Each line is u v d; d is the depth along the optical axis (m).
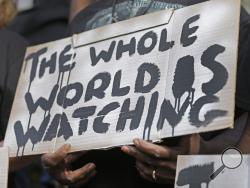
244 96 1.82
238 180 1.63
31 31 3.58
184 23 1.83
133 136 1.80
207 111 1.68
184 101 1.74
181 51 1.81
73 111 1.98
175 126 1.73
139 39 1.93
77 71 2.04
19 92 2.16
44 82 2.11
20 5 3.75
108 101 1.91
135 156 1.84
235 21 1.72
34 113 2.08
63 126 1.98
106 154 2.08
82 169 2.01
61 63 2.09
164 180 1.89
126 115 1.85
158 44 1.87
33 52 2.20
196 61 1.76
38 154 2.04
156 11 1.97
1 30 2.38
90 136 1.90
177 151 1.83
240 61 1.83
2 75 2.27
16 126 2.10
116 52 1.96
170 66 1.82
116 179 2.06
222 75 1.69
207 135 1.91
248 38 1.83
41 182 3.56
